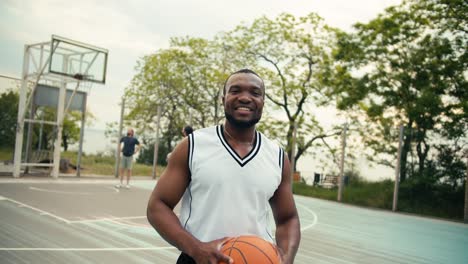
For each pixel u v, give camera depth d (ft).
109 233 20.80
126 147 43.01
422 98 47.78
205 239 6.02
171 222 5.98
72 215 24.98
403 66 51.78
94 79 45.27
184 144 6.28
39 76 42.73
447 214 41.65
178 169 6.24
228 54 74.23
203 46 80.18
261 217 6.34
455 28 48.75
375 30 53.42
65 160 54.60
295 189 55.42
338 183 52.95
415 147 43.96
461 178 40.98
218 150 6.14
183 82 83.56
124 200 33.96
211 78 77.20
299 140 68.44
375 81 53.98
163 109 81.00
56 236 19.03
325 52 68.80
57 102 47.55
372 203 46.47
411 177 43.96
